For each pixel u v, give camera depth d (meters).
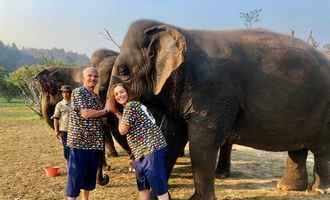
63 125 7.56
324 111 7.06
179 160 10.59
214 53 6.43
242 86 6.48
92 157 5.73
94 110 5.63
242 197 7.23
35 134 17.56
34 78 10.16
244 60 6.52
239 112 6.59
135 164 5.52
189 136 6.40
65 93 7.61
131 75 6.71
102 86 8.66
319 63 7.02
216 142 6.38
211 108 6.29
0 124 22.67
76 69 10.05
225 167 8.88
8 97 56.09
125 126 5.45
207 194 6.38
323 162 7.37
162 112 6.79
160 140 5.48
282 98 6.61
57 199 7.09
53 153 12.22
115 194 7.34
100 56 9.25
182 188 7.88
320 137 7.22
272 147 7.05
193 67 6.32
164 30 6.53
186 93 6.36
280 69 6.62
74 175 5.68
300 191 7.60
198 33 6.74
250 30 7.07
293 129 6.84
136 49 6.71
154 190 5.43
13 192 7.54
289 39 7.10
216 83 6.29
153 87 6.59
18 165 10.20
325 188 7.41
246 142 6.91
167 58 6.30
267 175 9.17
